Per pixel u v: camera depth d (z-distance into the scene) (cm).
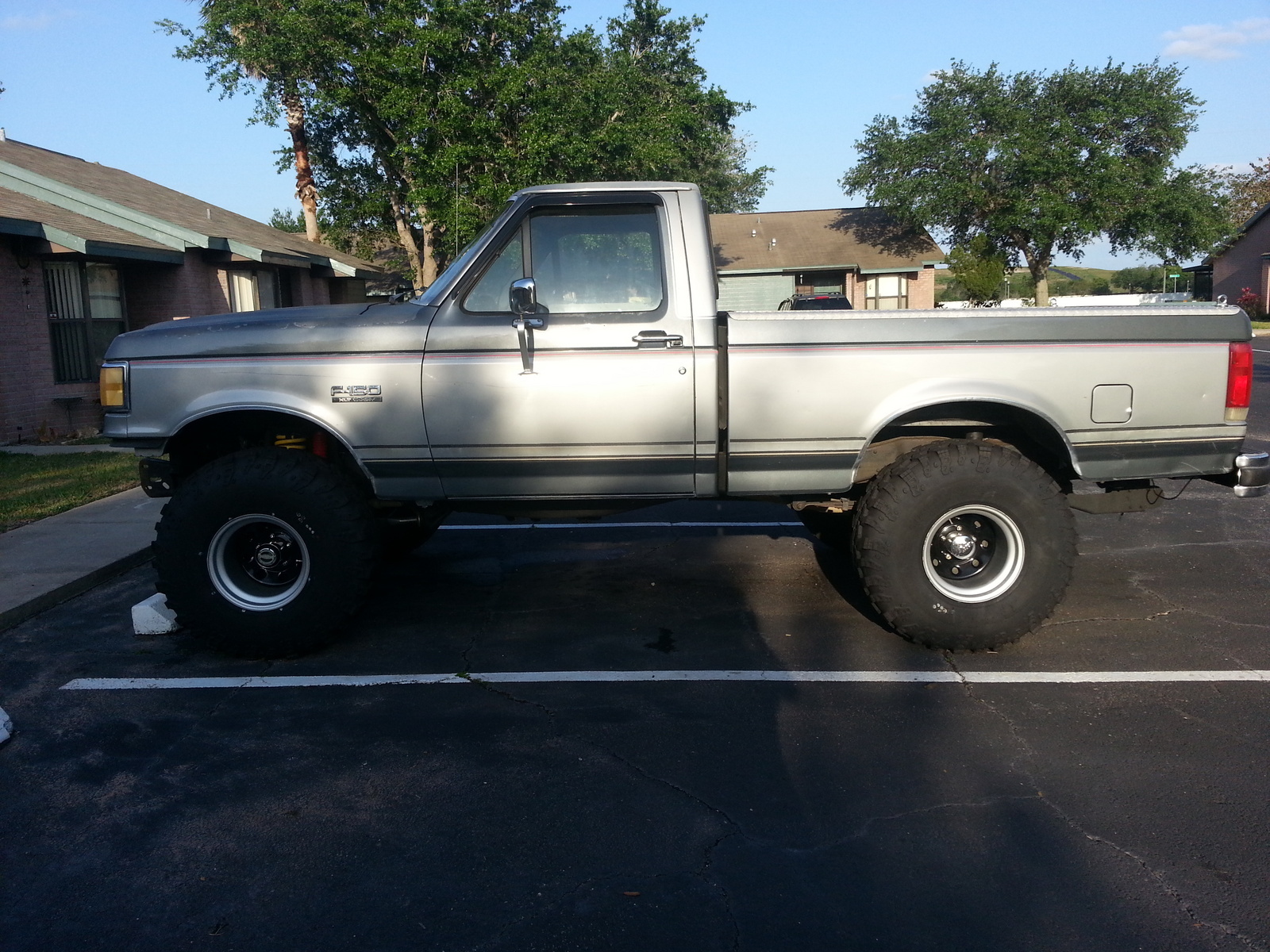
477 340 470
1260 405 1435
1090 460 478
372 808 346
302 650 489
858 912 282
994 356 466
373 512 508
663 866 307
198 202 2044
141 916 286
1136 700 427
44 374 1293
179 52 2402
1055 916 279
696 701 435
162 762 384
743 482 482
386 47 2067
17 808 350
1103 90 3278
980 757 376
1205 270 4741
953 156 3375
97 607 590
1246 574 620
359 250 2888
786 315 465
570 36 2173
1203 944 266
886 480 472
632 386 468
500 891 296
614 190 474
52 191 1441
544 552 706
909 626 474
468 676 470
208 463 528
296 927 280
